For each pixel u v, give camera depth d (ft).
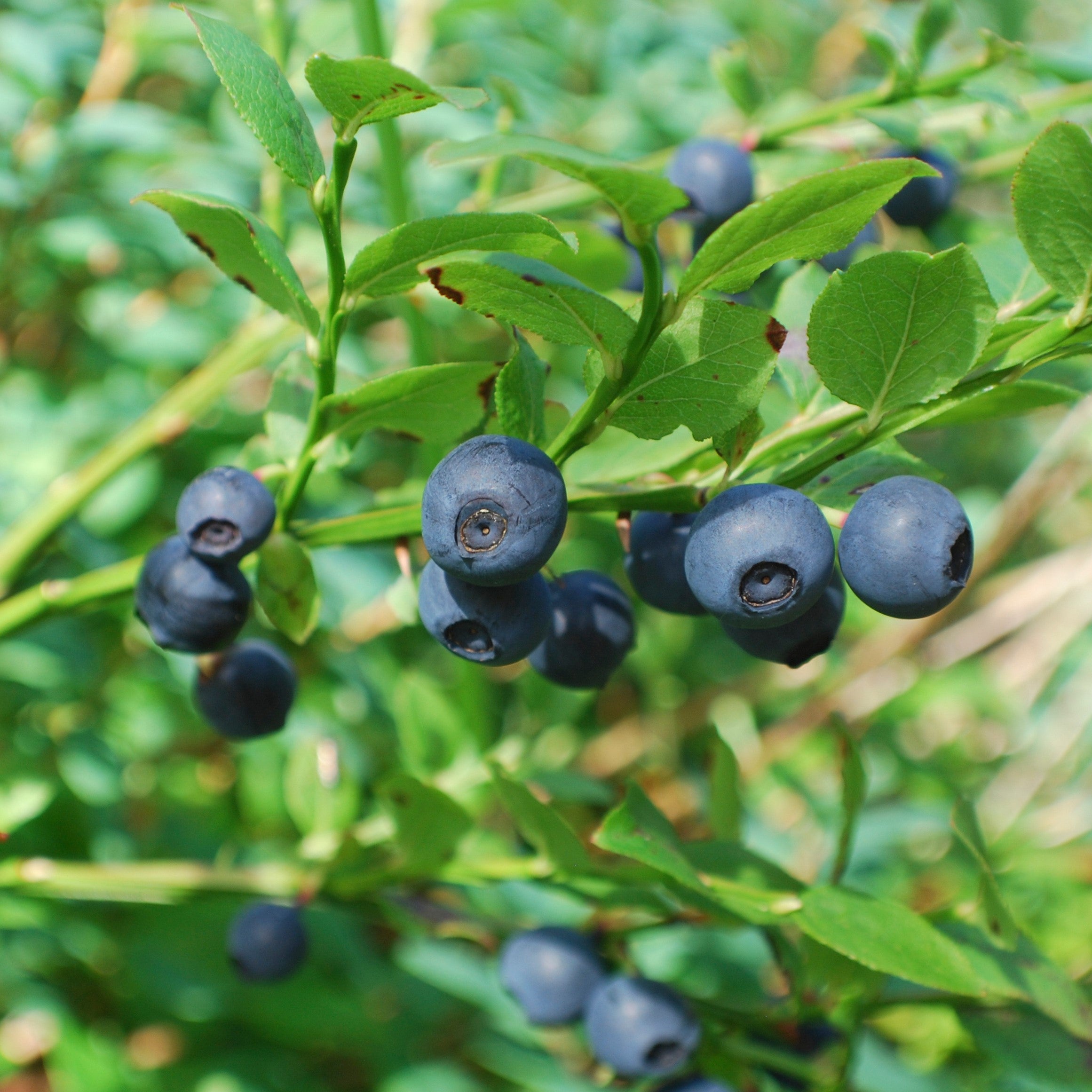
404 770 0.68
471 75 0.87
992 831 0.98
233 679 0.56
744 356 0.43
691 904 0.53
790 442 0.48
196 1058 0.84
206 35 0.43
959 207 0.66
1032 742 1.06
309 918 0.83
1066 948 0.87
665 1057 0.56
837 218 0.42
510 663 0.46
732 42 0.86
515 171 0.87
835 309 0.44
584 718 1.05
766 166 0.68
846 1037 0.55
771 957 0.75
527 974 0.58
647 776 1.05
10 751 0.78
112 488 0.82
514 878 0.58
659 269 0.42
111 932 0.82
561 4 0.99
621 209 0.41
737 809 0.60
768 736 1.04
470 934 0.60
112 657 0.85
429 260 0.44
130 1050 0.87
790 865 0.85
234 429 0.87
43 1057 0.92
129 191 0.79
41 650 0.75
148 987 0.81
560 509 0.43
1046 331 0.45
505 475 0.43
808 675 1.09
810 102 0.71
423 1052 0.85
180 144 0.77
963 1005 0.57
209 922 0.83
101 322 0.86
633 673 1.05
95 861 0.78
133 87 0.96
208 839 0.88
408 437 0.51
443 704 0.69
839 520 0.46
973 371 0.47
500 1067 0.71
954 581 0.44
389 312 0.82
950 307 0.43
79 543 0.74
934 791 0.98
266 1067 0.84
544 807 0.56
